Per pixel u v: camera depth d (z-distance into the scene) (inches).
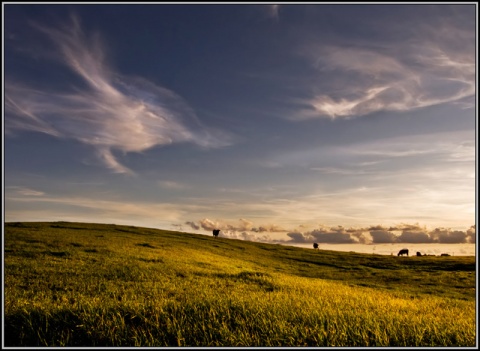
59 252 1086.4
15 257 972.6
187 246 1718.8
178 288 666.8
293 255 2026.3
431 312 531.8
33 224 1984.5
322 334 345.4
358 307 514.9
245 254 1836.9
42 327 352.5
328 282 1061.8
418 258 1988.2
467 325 399.9
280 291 681.0
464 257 2007.9
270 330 352.5
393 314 448.8
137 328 353.1
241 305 420.5
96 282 716.7
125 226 2370.8
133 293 597.3
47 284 687.1
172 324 355.9
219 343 326.3
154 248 1430.9
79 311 381.4
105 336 334.6
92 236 1635.1
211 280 817.5
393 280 1315.2
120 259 1034.7
